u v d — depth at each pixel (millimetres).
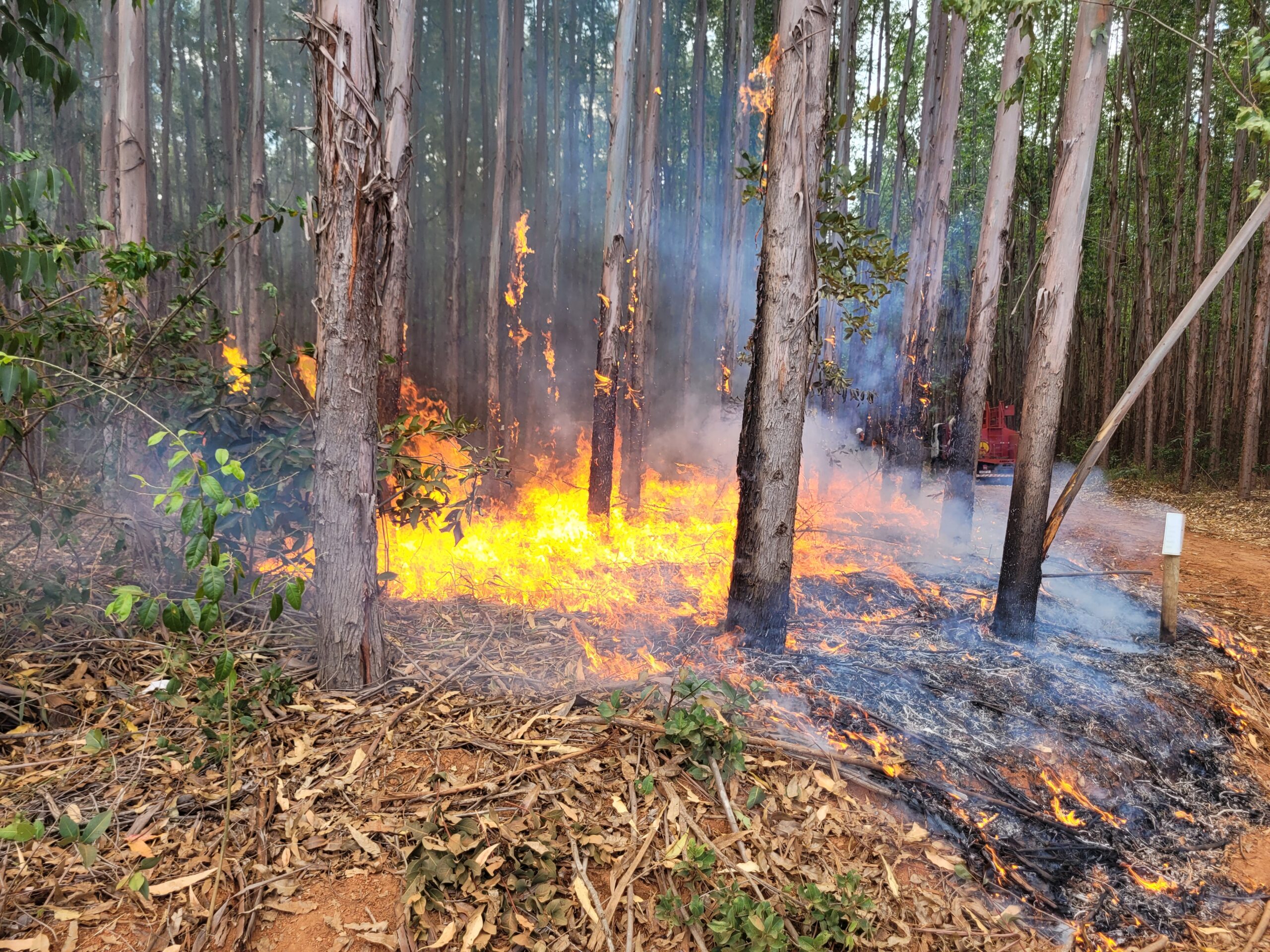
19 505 4168
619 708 3453
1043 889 3096
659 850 2736
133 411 4133
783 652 4480
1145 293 15781
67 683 3289
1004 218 7742
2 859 2318
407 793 2826
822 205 5164
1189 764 4098
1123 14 14781
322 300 3281
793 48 4070
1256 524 11141
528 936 2312
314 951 2178
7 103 3295
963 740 3764
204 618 2451
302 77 18875
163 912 2229
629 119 7539
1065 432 20594
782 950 2340
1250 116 4164
